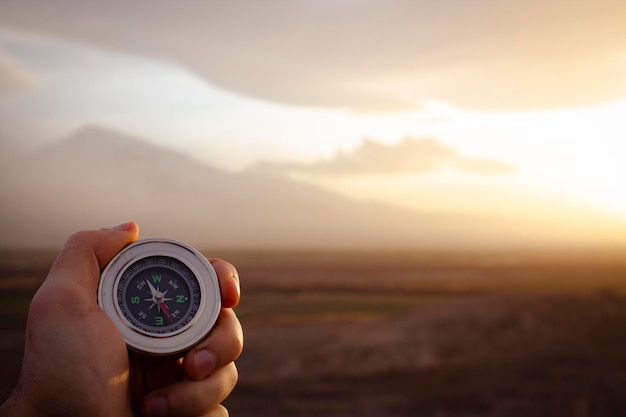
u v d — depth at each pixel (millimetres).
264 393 18172
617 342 21422
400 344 21062
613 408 16297
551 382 17641
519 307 24875
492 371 18688
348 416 16297
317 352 20938
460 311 23859
